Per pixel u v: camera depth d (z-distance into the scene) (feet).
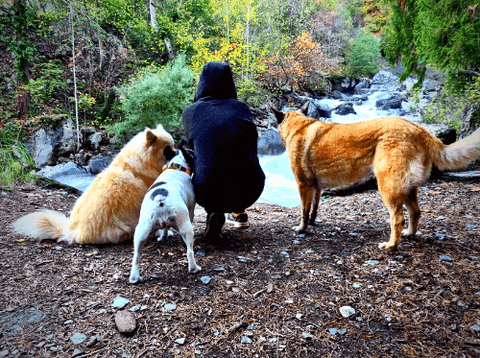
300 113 12.30
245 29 62.28
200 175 9.10
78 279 8.38
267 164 33.45
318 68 77.92
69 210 15.14
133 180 11.06
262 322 6.83
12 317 6.69
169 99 33.78
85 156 31.35
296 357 5.81
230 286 8.22
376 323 6.70
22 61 32.73
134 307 7.18
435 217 13.33
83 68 39.19
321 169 11.20
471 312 6.82
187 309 7.20
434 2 24.04
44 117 30.78
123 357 5.73
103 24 45.85
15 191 17.07
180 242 11.27
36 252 9.93
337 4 107.55
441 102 35.55
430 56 25.61
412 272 8.60
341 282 8.39
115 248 10.60
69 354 5.74
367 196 18.47
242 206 9.88
